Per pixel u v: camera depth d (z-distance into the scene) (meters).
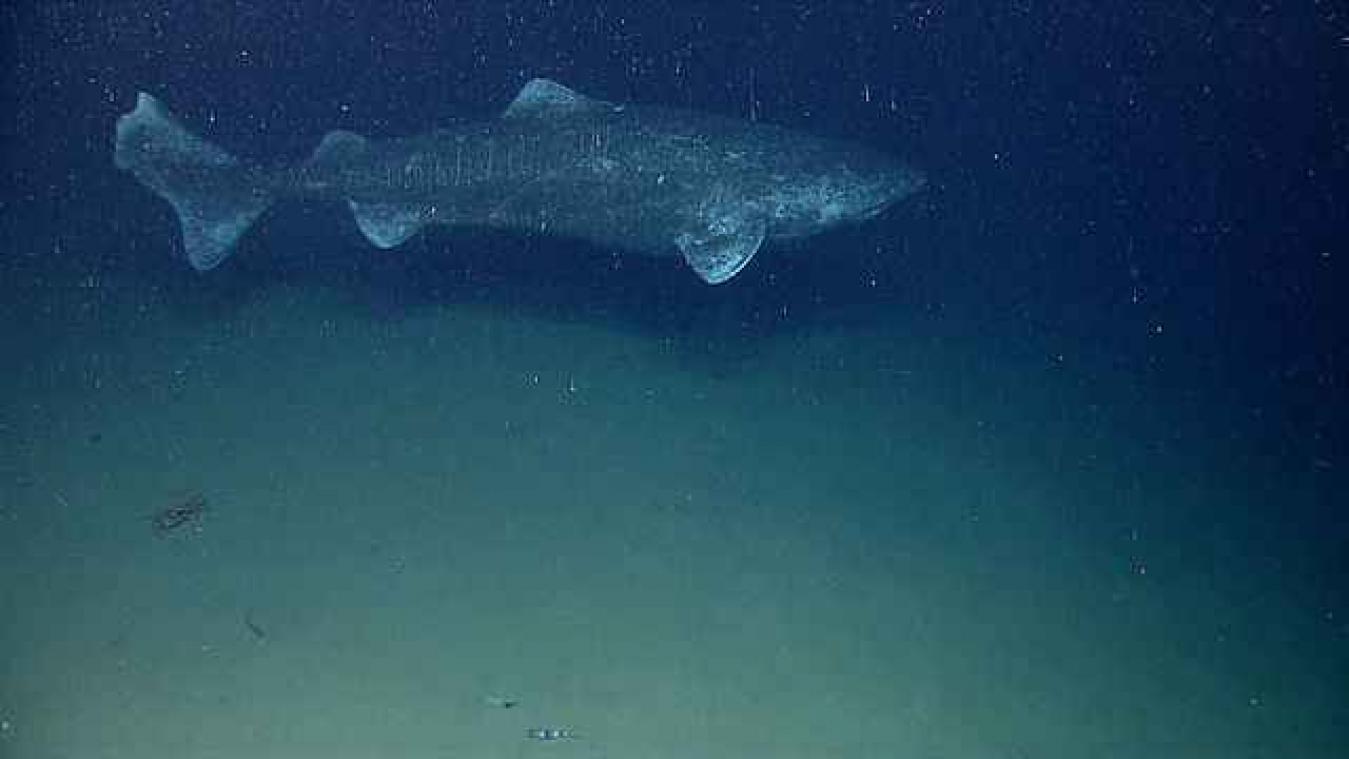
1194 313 10.97
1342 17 50.84
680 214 8.83
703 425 7.86
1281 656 5.85
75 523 6.21
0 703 4.87
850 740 5.03
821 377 8.77
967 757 4.99
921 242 12.63
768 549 6.48
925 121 28.97
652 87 36.28
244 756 4.68
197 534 6.20
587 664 5.39
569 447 7.44
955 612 6.05
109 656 5.22
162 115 8.99
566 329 9.21
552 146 8.63
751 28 55.09
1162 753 5.09
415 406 7.85
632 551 6.36
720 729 5.02
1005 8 62.59
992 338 9.90
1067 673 5.63
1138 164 21.95
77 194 11.39
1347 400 9.01
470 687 5.18
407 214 8.94
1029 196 15.95
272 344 8.62
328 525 6.38
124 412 7.45
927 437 7.98
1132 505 7.30
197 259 9.01
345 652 5.36
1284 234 14.33
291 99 26.38
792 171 8.92
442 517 6.54
